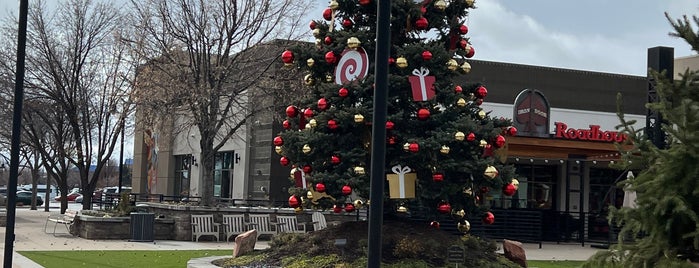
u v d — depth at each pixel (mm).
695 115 7059
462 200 12719
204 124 24844
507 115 29375
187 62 25719
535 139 24828
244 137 33594
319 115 12133
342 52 12445
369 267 6637
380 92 6758
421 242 12258
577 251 23484
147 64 25562
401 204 12977
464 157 12227
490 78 33312
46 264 14789
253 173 33219
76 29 30578
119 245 20328
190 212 23188
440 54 12070
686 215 7027
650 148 7434
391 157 12375
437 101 12508
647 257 7324
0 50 29953
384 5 6812
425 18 12617
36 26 30062
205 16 24953
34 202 45094
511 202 30500
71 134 34844
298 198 12977
